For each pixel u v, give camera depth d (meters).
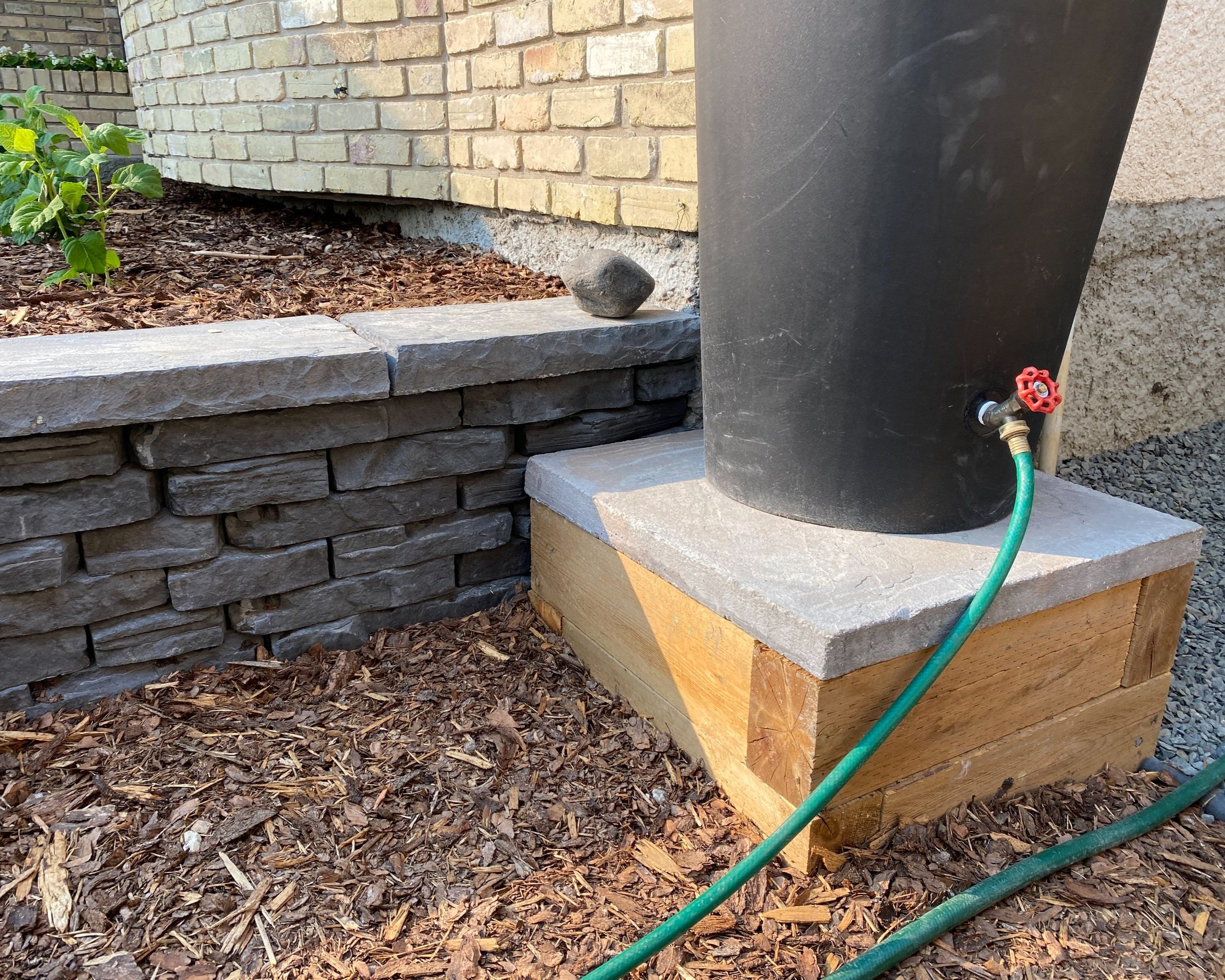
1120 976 1.39
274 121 3.64
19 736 1.75
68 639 1.82
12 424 1.59
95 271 2.52
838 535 1.66
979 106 1.31
